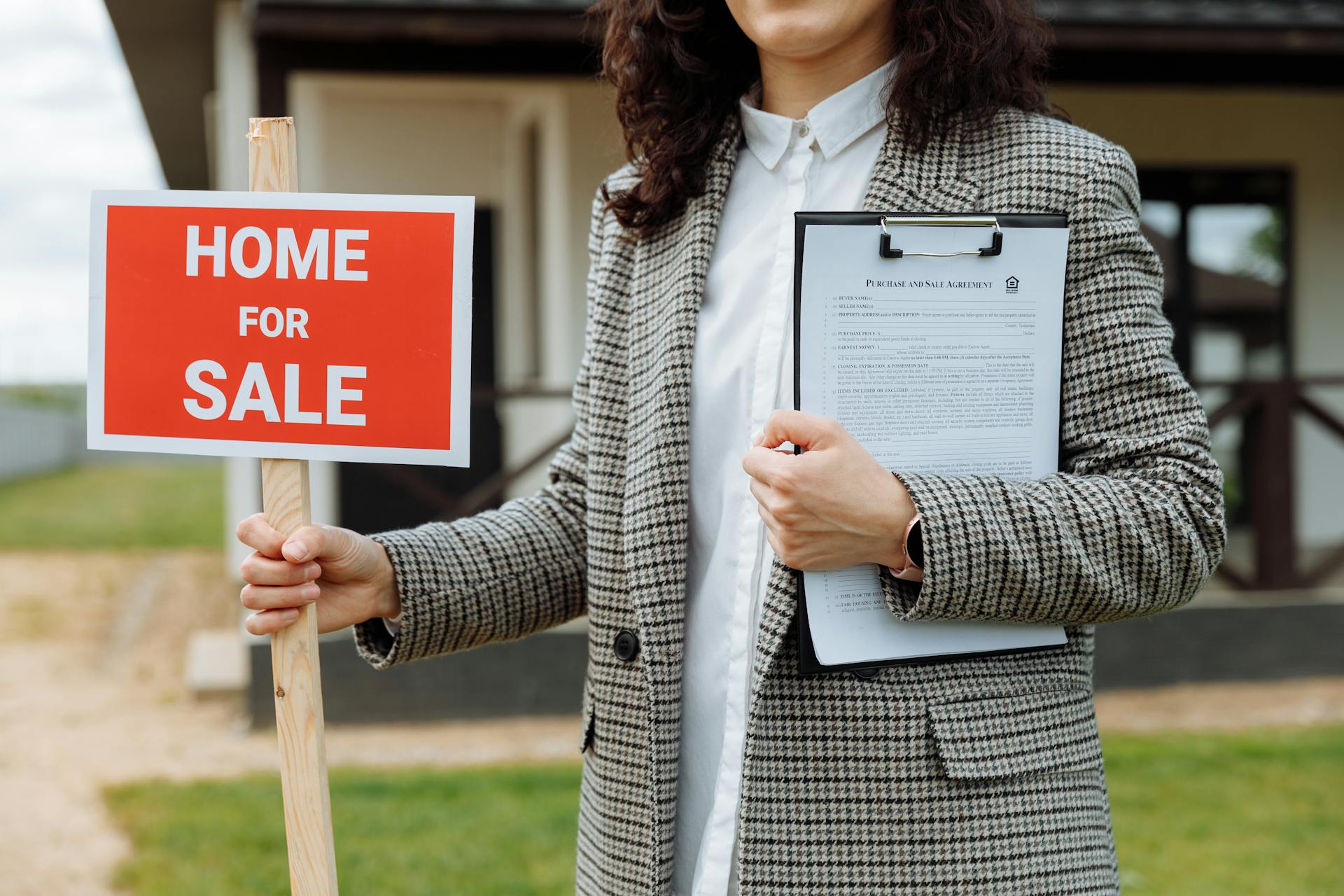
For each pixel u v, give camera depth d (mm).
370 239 1429
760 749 1309
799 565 1258
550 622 1596
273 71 5992
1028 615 1255
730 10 1508
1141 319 1306
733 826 1358
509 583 1541
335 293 1432
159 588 10695
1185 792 4809
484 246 8539
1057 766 1312
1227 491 8047
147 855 4270
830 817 1293
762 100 1542
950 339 1291
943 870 1272
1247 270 7949
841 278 1277
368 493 7727
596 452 1493
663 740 1388
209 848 4324
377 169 8414
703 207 1488
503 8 5676
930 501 1223
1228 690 6695
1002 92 1416
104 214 1465
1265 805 4645
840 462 1219
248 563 1417
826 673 1284
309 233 1436
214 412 1441
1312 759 5254
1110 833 1375
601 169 7254
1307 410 7078
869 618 1289
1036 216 1295
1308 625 6867
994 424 1304
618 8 1607
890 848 1279
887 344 1285
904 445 1291
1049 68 1550
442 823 4516
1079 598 1237
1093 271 1313
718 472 1415
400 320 1422
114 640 8570
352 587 1482
